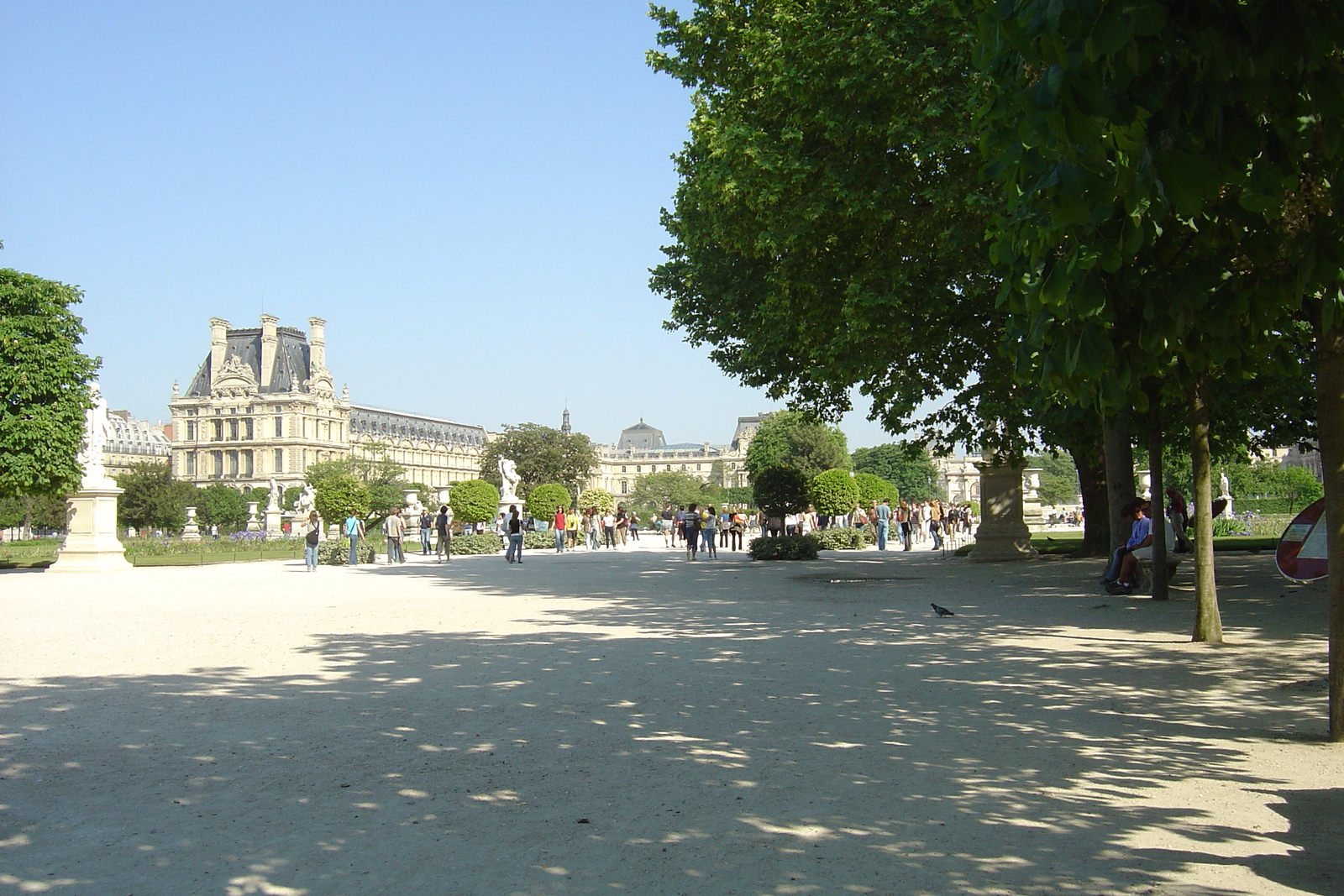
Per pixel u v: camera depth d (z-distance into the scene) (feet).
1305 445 92.84
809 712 30.60
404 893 16.70
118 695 34.50
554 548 191.21
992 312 75.66
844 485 177.88
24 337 131.44
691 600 68.33
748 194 68.18
